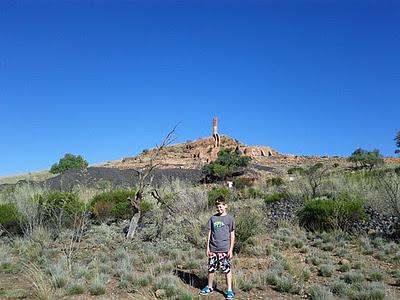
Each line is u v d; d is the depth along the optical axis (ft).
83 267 28.73
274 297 24.36
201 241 38.09
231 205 57.36
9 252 36.42
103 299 22.95
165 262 32.24
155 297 23.97
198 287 26.30
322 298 23.00
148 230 42.11
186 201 51.55
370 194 53.78
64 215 44.98
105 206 52.80
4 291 24.57
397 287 26.45
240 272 27.53
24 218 43.70
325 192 62.03
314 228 44.62
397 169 84.64
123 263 30.50
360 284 25.80
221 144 281.74
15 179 238.48
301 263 31.40
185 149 281.33
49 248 36.47
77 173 120.98
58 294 24.21
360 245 37.96
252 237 38.68
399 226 40.47
